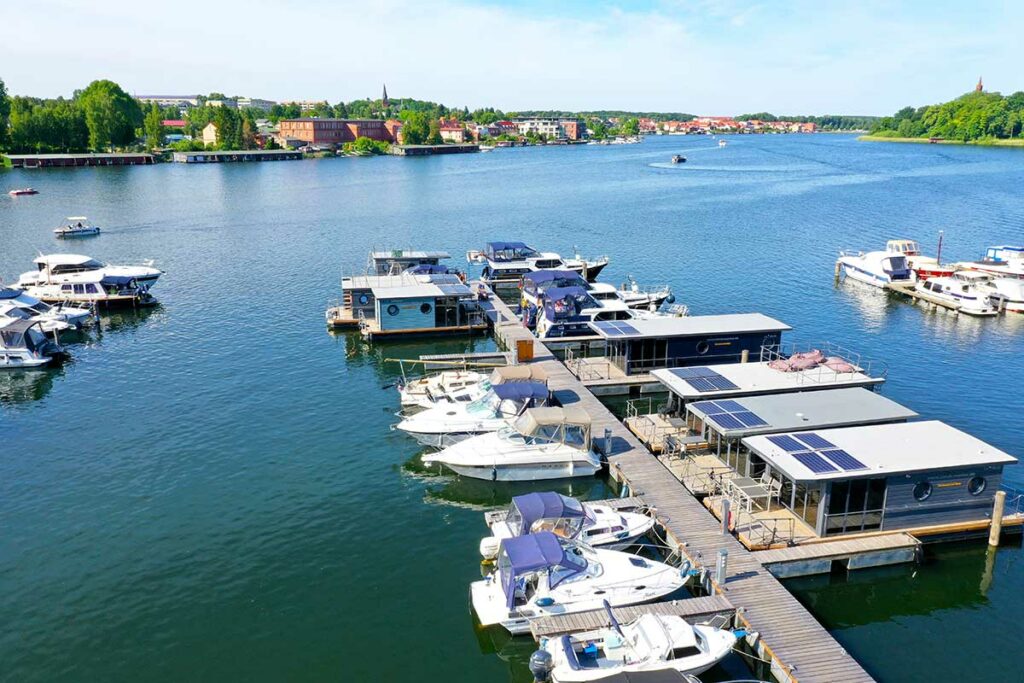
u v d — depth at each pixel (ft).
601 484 129.08
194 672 85.10
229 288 260.83
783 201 465.47
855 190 516.73
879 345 200.03
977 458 106.52
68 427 148.36
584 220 404.77
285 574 102.78
